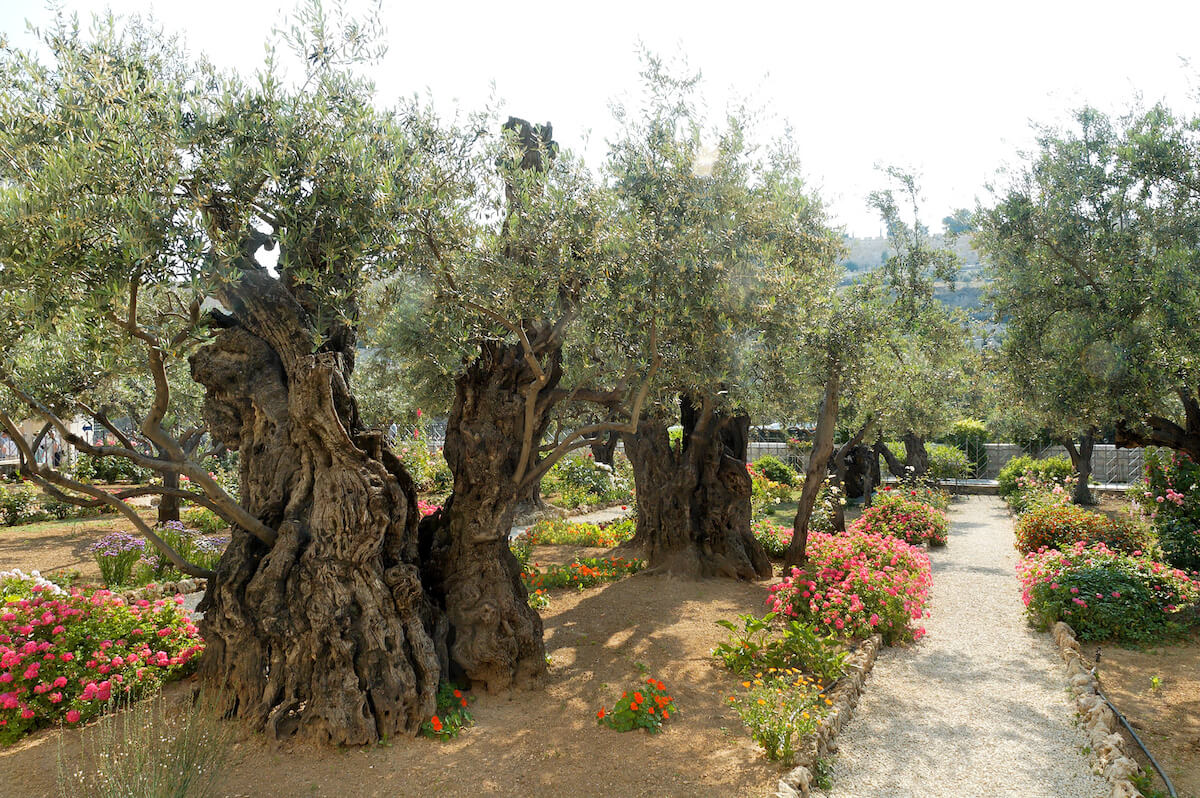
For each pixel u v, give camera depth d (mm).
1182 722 6613
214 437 6930
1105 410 9555
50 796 4949
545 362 7656
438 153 6754
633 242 6848
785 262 9328
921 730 6602
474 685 7008
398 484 6434
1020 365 10883
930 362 16750
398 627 6207
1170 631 9016
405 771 5453
